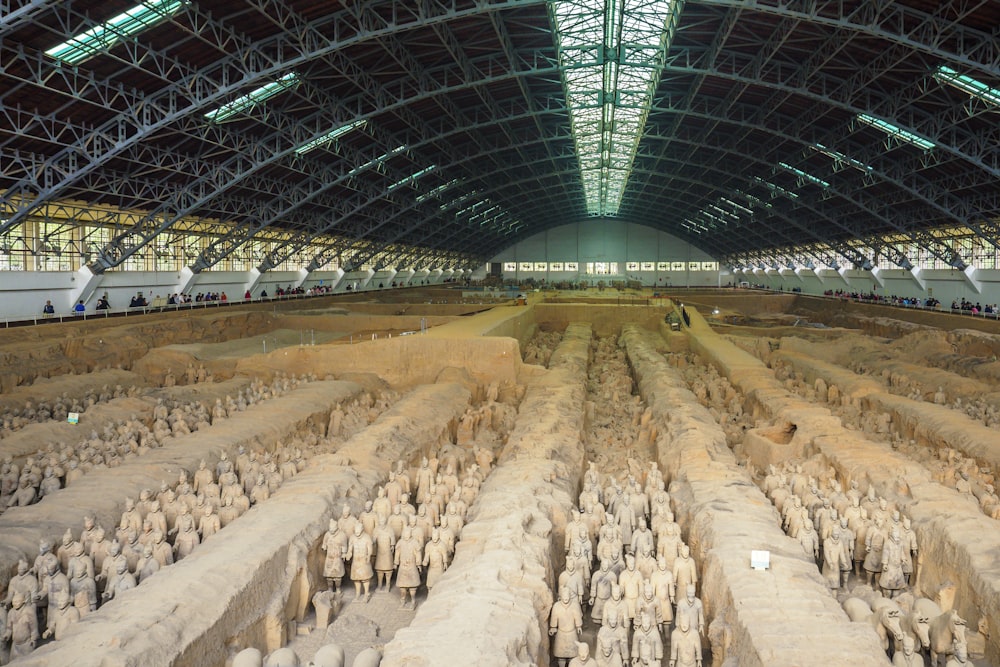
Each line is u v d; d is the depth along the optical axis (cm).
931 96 3494
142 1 2459
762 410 2795
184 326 4344
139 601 1162
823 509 1662
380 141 4431
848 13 2908
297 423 2442
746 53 3619
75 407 2502
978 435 2170
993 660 1299
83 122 3127
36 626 1249
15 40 2447
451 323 4075
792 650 1045
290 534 1446
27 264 3878
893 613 1228
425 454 2220
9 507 1764
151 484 1781
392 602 1511
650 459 2328
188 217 4806
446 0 2966
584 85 4419
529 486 1758
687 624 1194
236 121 3659
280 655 1103
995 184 4266
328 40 2931
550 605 1290
